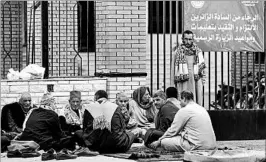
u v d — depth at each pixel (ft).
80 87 55.57
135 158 44.09
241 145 51.42
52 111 47.39
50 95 48.26
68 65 61.62
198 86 53.83
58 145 47.11
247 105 55.67
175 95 49.24
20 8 65.05
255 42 55.21
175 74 53.52
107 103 46.91
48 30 58.90
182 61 53.26
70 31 61.93
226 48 54.65
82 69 62.39
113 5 57.62
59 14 58.80
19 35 65.05
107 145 46.34
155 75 66.64
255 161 42.11
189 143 45.65
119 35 57.72
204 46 54.34
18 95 54.44
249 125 55.06
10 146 45.42
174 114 47.80
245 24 55.01
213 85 69.87
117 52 57.72
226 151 42.01
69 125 50.78
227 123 54.54
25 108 50.65
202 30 54.29
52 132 47.39
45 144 46.85
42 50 56.70
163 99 49.93
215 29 54.49
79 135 47.21
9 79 54.90
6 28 65.10
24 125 47.26
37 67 56.08
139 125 53.26
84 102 53.16
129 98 54.85
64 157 43.91
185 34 53.26
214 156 41.22
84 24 62.75
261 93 58.34
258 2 55.11
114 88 56.90
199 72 53.67
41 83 54.85
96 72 57.57
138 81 57.36
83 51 62.75
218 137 54.34
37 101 54.75
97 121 46.34
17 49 65.26
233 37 54.80
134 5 57.88
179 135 46.44
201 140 45.37
